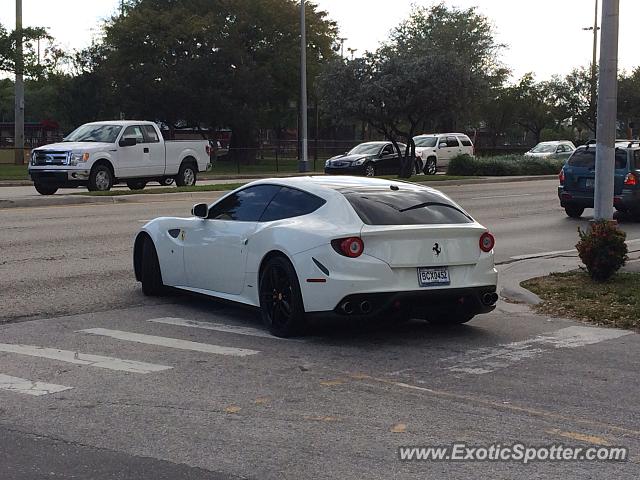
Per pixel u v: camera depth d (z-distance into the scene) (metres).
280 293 8.52
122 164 25.86
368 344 8.31
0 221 17.78
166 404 6.33
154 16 54.97
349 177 9.70
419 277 8.23
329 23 57.69
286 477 4.98
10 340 8.28
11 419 5.98
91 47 63.44
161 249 10.34
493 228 18.61
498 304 10.37
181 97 55.34
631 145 19.94
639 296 10.31
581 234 11.70
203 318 9.42
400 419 6.02
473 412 6.20
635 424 5.98
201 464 5.17
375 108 32.84
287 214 8.87
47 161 24.89
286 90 58.00
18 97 43.78
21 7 39.28
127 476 4.98
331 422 5.94
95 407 6.25
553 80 59.12
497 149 54.81
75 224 17.39
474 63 62.38
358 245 8.02
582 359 7.80
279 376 7.12
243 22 55.09
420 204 8.70
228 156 55.75
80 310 9.74
